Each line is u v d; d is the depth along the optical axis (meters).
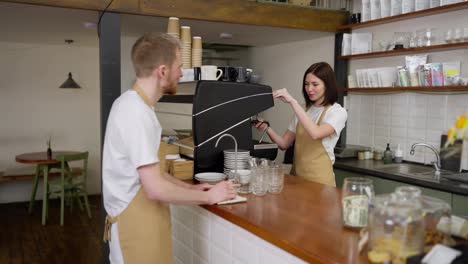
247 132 2.58
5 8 3.48
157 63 1.70
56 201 6.00
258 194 2.10
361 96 4.54
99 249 4.13
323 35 4.90
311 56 5.20
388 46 4.01
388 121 4.25
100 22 3.51
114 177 1.75
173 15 3.71
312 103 2.84
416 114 3.96
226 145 2.52
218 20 3.92
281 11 4.21
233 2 3.96
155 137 1.72
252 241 1.68
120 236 1.77
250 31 4.70
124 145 1.66
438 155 3.65
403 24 4.03
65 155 5.04
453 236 1.39
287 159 3.88
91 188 6.36
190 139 2.73
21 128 5.91
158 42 1.71
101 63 3.51
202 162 2.44
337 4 4.77
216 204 1.91
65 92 6.13
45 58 5.97
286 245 1.43
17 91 5.86
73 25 4.36
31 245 4.22
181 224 2.34
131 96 1.70
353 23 4.42
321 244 1.40
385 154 4.01
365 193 1.55
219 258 1.95
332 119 2.60
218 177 2.28
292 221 1.67
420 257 1.12
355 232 1.53
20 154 5.83
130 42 5.86
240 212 1.79
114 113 1.71
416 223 1.17
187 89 2.69
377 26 4.31
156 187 1.64
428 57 3.80
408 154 4.06
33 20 4.08
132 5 3.54
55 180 5.91
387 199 1.31
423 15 3.74
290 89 5.62
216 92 2.43
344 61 4.66
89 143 6.32
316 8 4.40
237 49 6.64
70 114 6.18
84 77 6.22
